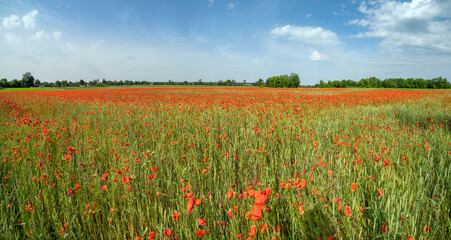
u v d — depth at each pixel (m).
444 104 12.90
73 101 17.14
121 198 2.60
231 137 5.46
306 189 2.47
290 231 2.11
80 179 3.12
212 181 3.07
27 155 3.83
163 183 3.10
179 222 1.99
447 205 2.31
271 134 5.13
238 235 1.67
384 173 2.81
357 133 5.93
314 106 11.82
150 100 16.81
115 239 2.18
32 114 10.44
